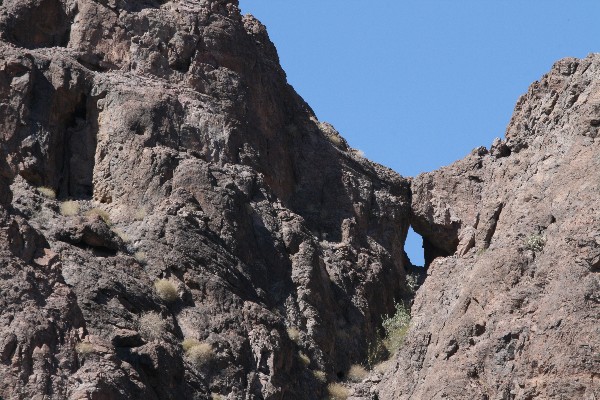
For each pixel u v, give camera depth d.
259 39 123.38
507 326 91.75
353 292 111.31
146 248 100.62
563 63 107.31
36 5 111.25
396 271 117.00
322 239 115.00
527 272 93.69
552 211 96.50
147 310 96.06
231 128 111.38
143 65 112.38
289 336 102.50
